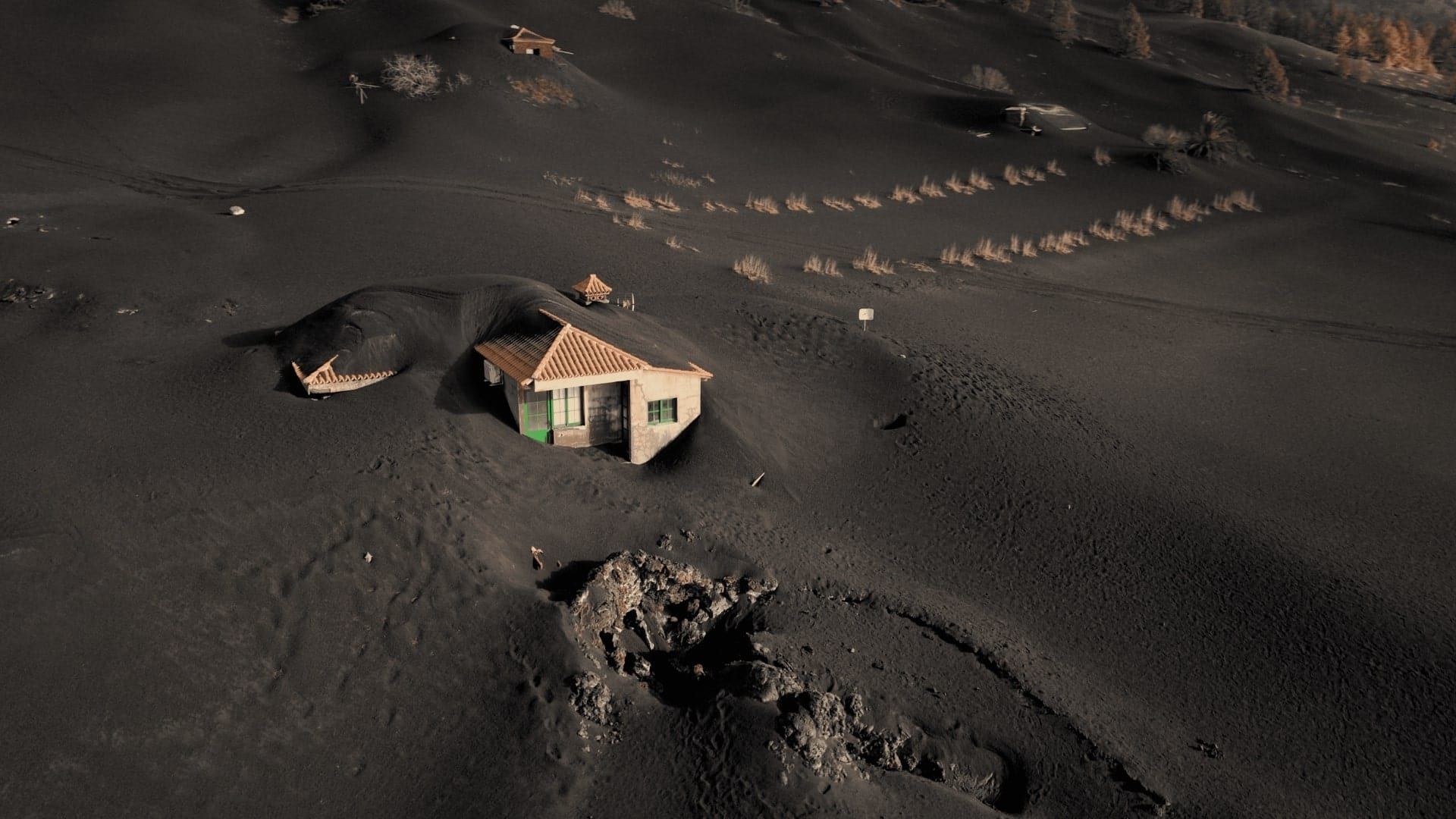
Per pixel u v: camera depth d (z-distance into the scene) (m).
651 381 30.91
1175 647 27.06
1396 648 27.33
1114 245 68.81
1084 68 118.06
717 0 115.62
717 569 26.80
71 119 62.84
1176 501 33.84
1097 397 41.88
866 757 21.92
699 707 21.62
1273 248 72.50
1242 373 48.25
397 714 20.75
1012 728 23.33
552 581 24.95
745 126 81.94
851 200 70.25
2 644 19.48
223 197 54.00
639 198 61.69
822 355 39.62
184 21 80.81
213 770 18.94
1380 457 39.94
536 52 80.38
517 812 19.36
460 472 26.83
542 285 35.06
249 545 22.70
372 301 32.06
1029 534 31.28
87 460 24.73
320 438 26.67
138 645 20.19
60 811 17.61
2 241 42.28
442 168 61.19
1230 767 23.28
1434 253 74.38
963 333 46.97
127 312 36.66
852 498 32.16
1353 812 22.42
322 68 76.62
